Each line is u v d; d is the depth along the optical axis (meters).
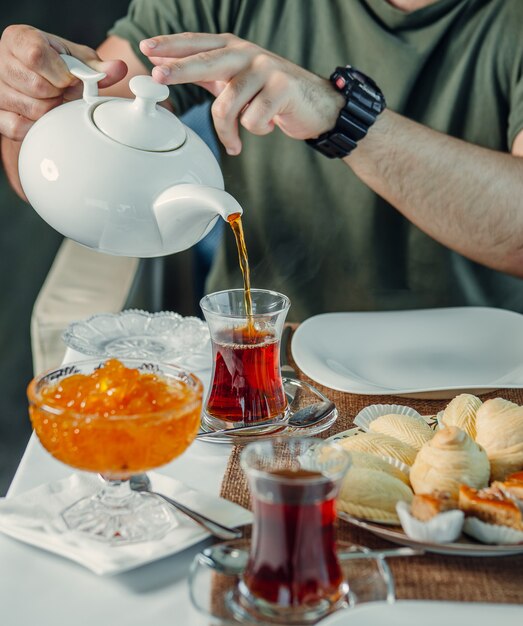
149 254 0.85
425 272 1.65
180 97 1.63
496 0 1.55
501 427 0.73
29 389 0.68
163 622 0.59
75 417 0.64
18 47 0.92
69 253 1.82
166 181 0.79
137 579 0.64
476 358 1.10
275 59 1.05
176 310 1.77
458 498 0.68
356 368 1.08
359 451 0.73
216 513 0.70
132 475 0.73
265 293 0.90
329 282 1.70
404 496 0.68
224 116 1.00
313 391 0.95
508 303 1.68
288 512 0.57
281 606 0.58
